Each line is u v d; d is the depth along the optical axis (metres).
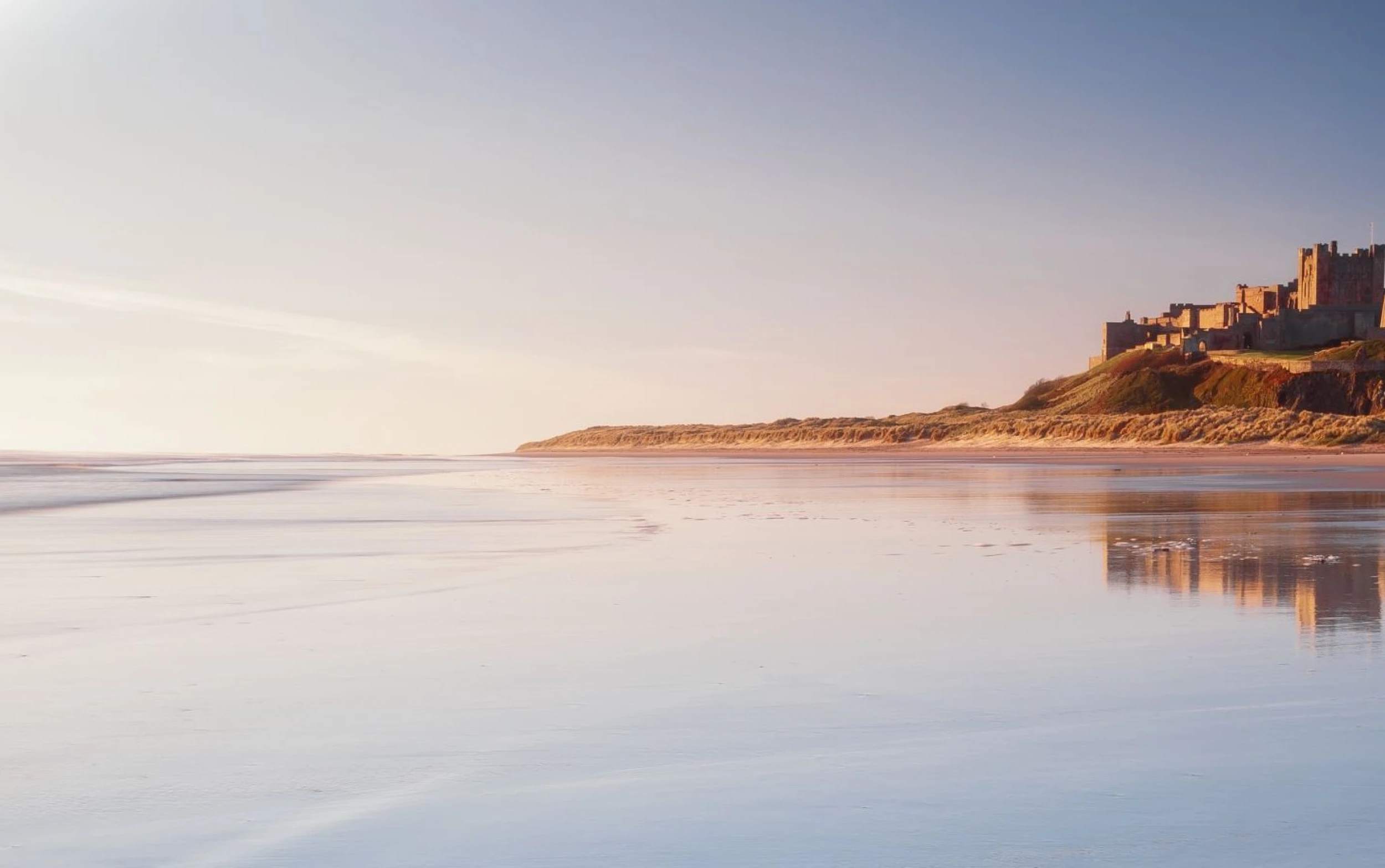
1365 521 22.72
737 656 8.86
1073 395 184.12
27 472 65.19
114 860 4.59
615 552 17.44
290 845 4.75
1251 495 34.03
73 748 6.20
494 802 5.30
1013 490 38.41
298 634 9.89
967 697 7.37
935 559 16.00
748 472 66.06
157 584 13.36
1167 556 16.14
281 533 21.14
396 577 14.17
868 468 74.62
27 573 14.63
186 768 5.84
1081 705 7.14
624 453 196.00
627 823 4.99
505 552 17.38
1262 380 157.00
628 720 6.81
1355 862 4.50
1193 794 5.33
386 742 6.32
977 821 4.99
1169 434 113.94
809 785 5.52
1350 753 5.96
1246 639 9.43
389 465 98.94
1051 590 12.57
